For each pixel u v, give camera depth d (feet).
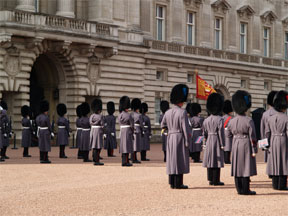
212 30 202.69
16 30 133.08
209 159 71.51
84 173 83.15
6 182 72.13
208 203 56.80
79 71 151.43
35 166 92.53
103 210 52.26
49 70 155.22
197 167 95.71
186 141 67.56
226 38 208.03
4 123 104.17
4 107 113.80
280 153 67.56
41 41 138.00
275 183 68.23
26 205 54.85
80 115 120.06
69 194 61.82
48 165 94.79
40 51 142.00
